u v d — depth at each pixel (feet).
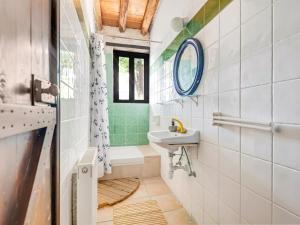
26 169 1.75
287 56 2.35
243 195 3.17
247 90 3.06
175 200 6.34
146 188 7.28
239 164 3.27
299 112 2.20
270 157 2.62
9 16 1.41
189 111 5.32
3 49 1.33
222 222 3.78
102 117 7.45
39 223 2.04
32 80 1.82
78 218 3.22
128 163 8.15
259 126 2.68
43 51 2.14
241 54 3.20
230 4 3.50
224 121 3.50
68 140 3.22
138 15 9.48
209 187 4.29
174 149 5.15
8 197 1.45
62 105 2.78
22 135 1.66
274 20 2.53
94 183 3.68
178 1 6.09
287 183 2.36
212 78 4.14
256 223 2.88
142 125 10.71
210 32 4.21
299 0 2.19
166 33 7.43
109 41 10.10
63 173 2.85
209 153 4.28
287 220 2.36
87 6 6.09
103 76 7.59
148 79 10.87
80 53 4.59
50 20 2.35
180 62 5.84
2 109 1.16
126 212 5.63
